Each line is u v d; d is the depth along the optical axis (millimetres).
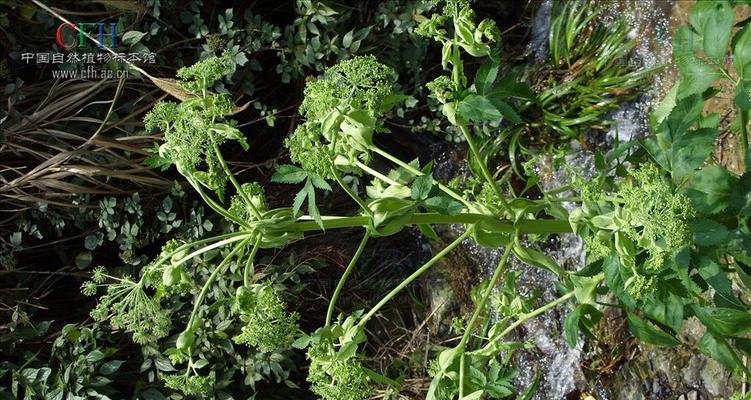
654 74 1868
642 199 941
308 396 2049
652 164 997
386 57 2064
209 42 1895
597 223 1018
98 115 1882
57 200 1846
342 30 2035
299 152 976
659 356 1698
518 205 1096
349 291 2186
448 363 1053
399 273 2270
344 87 992
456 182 1345
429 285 2225
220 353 1884
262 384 1993
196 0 1915
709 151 987
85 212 1861
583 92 1982
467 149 2162
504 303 1257
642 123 1884
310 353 1011
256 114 2076
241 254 1022
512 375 1073
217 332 1863
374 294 2215
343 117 982
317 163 961
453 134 2160
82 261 1882
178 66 1958
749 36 1021
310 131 979
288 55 2035
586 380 1842
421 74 2127
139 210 1856
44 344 1860
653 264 965
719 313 1051
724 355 1093
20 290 1866
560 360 1933
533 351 2014
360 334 1021
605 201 1048
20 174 1840
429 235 1161
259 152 2090
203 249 1018
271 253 2018
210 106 1005
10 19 1857
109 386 1814
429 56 2150
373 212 1017
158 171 1902
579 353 1873
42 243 1902
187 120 989
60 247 1917
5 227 1858
